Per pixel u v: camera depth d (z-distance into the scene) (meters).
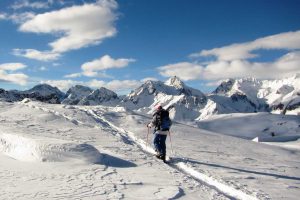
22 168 10.58
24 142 12.48
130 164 12.49
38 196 7.80
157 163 13.32
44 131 19.19
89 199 7.78
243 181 11.64
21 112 27.20
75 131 20.38
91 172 10.55
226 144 23.80
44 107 32.12
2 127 19.05
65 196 7.90
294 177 13.88
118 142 17.70
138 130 24.84
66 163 11.43
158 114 15.08
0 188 8.30
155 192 8.77
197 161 14.96
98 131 21.23
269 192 10.29
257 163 16.84
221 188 10.80
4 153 12.89
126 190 8.77
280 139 57.91
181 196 8.65
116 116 30.55
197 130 30.31
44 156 11.63
